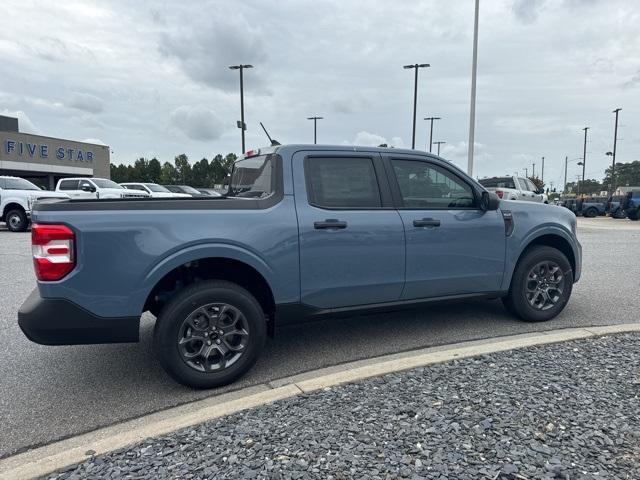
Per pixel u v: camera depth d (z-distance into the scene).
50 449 2.74
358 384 3.27
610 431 2.58
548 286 4.92
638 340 4.12
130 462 2.41
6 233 15.22
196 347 3.47
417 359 3.66
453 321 5.03
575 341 4.10
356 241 3.90
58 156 41.81
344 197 3.96
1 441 2.83
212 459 2.41
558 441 2.50
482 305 5.68
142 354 4.25
